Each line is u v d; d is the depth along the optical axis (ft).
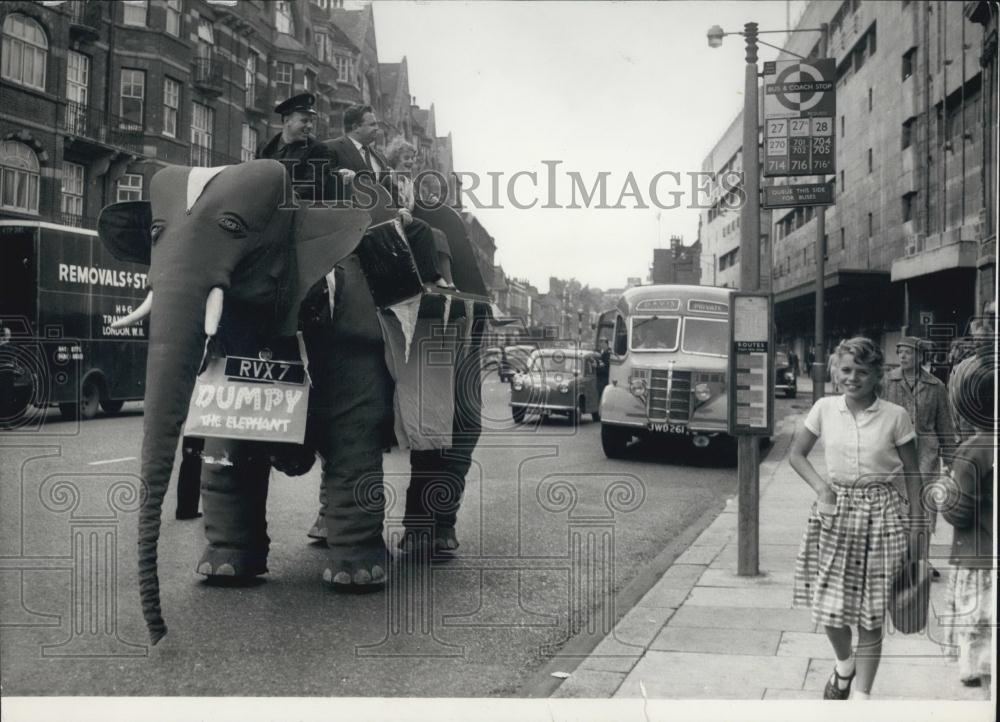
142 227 18.71
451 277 22.72
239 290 16.84
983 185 22.97
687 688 14.56
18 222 48.62
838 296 25.03
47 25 45.96
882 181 24.88
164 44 44.83
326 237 17.70
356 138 21.56
